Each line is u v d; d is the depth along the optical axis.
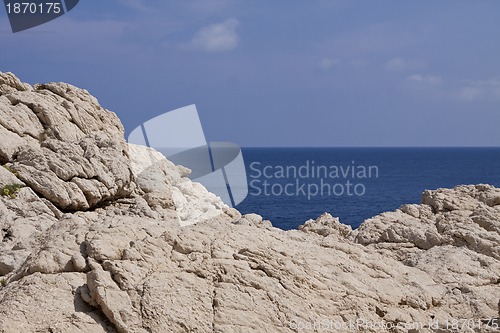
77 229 12.26
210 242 12.19
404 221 16.22
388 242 15.48
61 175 18.39
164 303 10.72
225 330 10.66
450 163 175.00
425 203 17.38
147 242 11.70
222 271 11.58
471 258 14.13
